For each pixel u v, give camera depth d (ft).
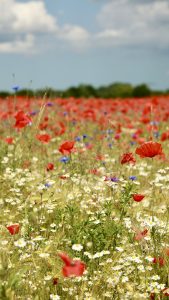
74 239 15.39
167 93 109.19
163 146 31.73
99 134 35.58
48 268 15.10
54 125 38.29
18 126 22.48
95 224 16.03
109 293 13.78
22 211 19.02
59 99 50.96
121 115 53.26
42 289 13.75
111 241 15.98
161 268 14.89
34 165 25.86
